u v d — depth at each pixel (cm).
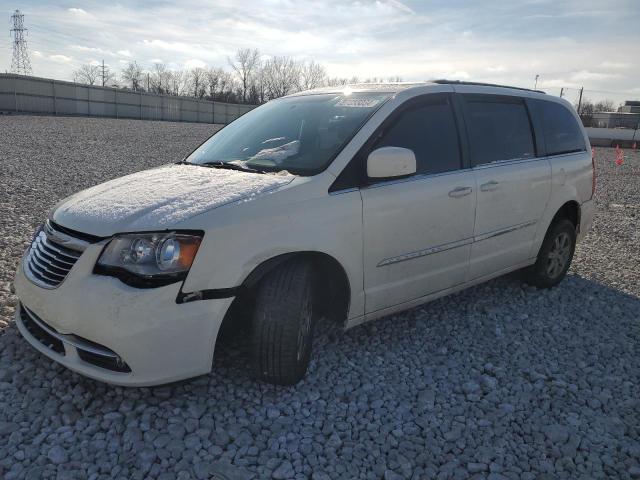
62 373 315
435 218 374
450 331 415
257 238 284
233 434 273
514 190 439
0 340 350
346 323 342
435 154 385
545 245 497
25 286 301
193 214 277
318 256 315
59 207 327
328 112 385
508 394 330
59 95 4325
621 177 1770
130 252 265
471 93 430
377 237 340
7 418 274
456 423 296
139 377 264
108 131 2644
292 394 312
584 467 267
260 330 295
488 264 433
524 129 471
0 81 3878
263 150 372
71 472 238
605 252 696
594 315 466
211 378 320
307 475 249
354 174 333
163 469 246
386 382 335
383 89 396
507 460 268
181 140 2372
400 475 253
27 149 1573
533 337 413
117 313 258
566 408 318
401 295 368
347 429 284
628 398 331
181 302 265
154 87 8144
